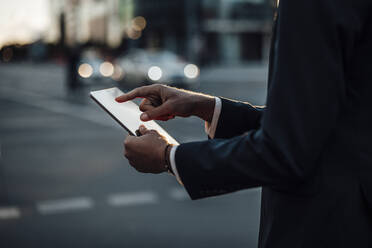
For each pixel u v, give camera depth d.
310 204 1.10
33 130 10.45
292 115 0.99
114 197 5.29
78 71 22.58
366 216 1.08
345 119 1.08
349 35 0.99
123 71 22.70
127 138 1.25
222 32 46.84
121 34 56.03
